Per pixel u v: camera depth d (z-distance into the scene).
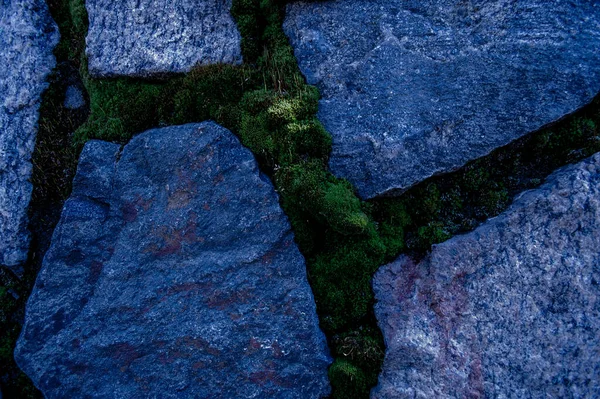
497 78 4.85
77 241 5.46
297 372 4.85
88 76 6.13
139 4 5.95
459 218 5.09
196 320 5.05
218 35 5.80
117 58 5.95
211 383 4.95
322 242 5.27
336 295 5.08
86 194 5.63
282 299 5.00
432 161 5.03
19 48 6.32
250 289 5.05
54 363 5.18
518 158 5.02
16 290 6.18
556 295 4.39
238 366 4.93
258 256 5.11
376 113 5.16
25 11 6.34
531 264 4.49
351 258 5.05
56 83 6.36
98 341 5.16
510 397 4.33
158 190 5.43
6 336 6.02
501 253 4.60
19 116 6.23
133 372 5.07
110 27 6.02
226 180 5.29
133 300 5.20
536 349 4.36
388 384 4.61
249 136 5.33
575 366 4.22
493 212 4.94
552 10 4.73
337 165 5.22
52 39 6.45
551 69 4.70
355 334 4.94
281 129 5.23
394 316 4.79
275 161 5.30
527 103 4.77
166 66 5.83
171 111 5.77
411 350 4.60
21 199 6.13
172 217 5.32
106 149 5.75
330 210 4.89
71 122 6.26
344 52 5.38
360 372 4.75
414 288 4.84
